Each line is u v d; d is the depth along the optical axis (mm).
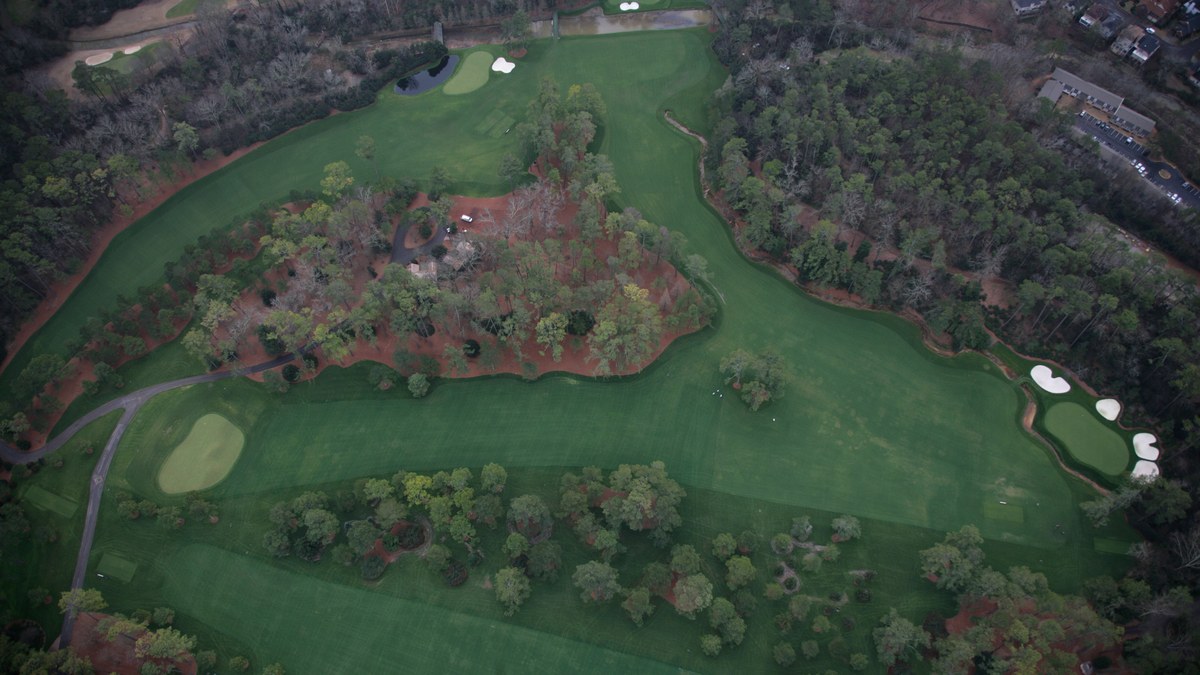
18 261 145750
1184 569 116250
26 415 135250
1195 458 127500
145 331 146500
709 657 114438
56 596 120062
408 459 133875
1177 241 154000
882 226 151875
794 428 137125
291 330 140125
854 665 110438
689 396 140750
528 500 120250
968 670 111250
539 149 166000
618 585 117062
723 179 162375
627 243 146500
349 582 121562
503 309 147125
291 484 131125
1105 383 138250
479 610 118750
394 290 140750
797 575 121125
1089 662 112688
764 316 150750
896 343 146875
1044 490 129500
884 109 165500
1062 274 141750
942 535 125062
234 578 122125
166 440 135625
